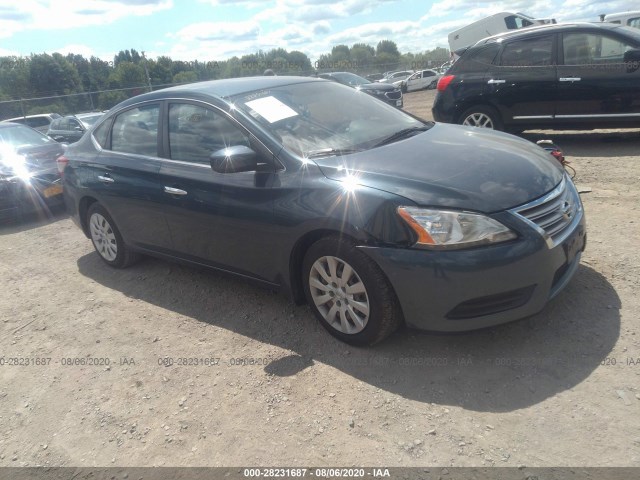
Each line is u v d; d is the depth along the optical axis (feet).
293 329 11.87
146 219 14.30
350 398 9.41
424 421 8.64
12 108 83.25
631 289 11.52
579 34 24.14
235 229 11.99
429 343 10.67
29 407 10.44
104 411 9.98
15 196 23.17
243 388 10.05
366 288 10.07
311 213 10.43
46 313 14.37
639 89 23.11
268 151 11.48
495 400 8.90
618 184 18.93
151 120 14.29
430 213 9.36
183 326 12.69
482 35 70.18
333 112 13.34
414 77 117.70
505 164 10.62
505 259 9.14
